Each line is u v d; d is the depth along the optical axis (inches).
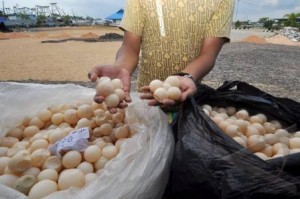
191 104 55.3
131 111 61.2
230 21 75.7
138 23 77.0
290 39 1023.6
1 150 56.4
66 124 64.6
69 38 903.7
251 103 66.7
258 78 302.8
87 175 50.1
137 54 80.7
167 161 51.2
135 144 50.8
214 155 45.9
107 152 54.7
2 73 310.5
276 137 55.6
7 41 781.9
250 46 692.1
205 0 74.0
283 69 368.2
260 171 42.4
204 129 49.6
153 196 47.8
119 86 59.4
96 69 65.5
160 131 53.8
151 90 57.6
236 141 49.1
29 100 68.5
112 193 43.1
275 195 41.2
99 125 62.9
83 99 71.2
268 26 2277.3
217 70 340.5
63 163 51.9
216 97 68.3
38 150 53.0
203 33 75.2
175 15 73.5
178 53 75.2
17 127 65.5
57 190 47.1
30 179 47.3
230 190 42.6
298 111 63.2
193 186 47.2
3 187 41.2
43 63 385.7
